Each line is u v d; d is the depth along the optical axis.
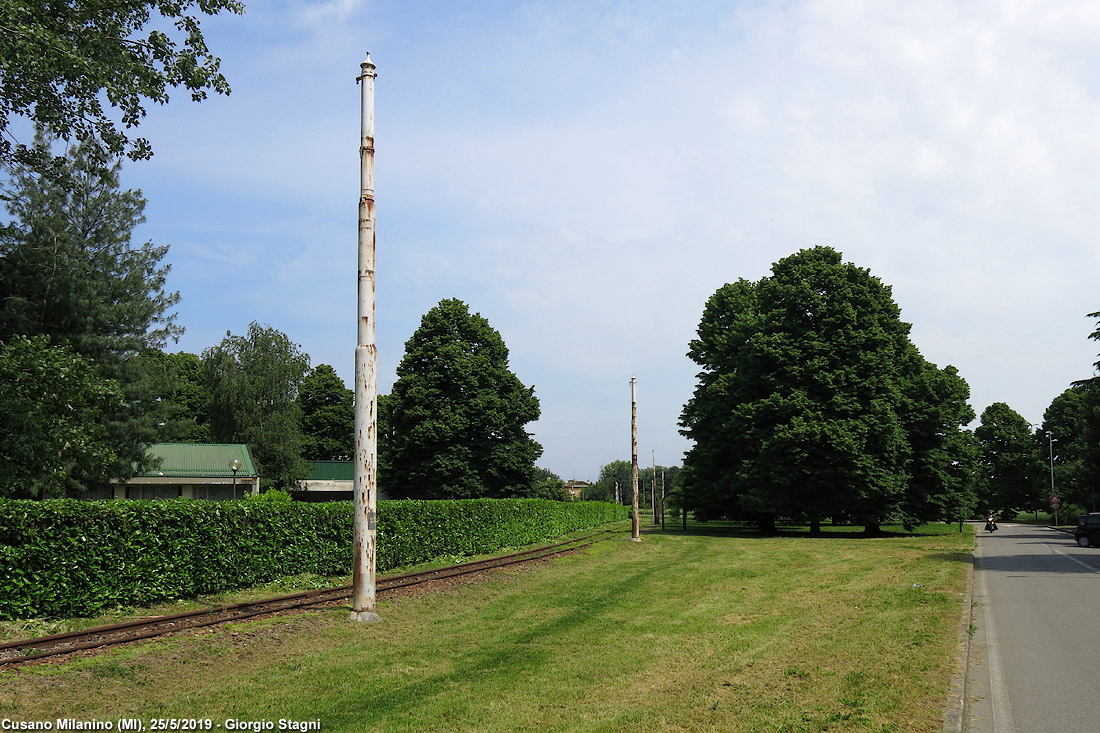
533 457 57.47
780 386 41.66
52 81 15.73
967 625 12.26
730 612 14.13
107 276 27.22
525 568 22.91
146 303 27.80
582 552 29.61
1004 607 15.45
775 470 40.31
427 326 55.88
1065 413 94.06
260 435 60.56
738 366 45.62
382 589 16.92
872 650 10.27
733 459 46.88
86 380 15.91
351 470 69.12
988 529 62.06
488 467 55.31
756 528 53.78
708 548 31.64
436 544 24.11
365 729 6.98
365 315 13.69
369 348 13.65
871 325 41.94
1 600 11.48
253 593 15.55
